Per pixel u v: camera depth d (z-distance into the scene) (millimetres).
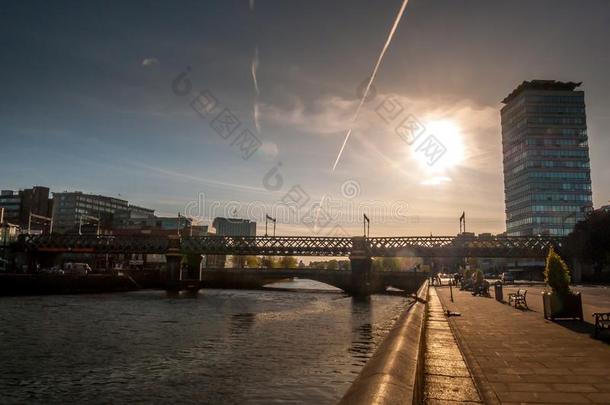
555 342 11680
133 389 18234
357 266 106000
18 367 22234
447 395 5789
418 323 7785
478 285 37375
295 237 110375
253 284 135250
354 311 58031
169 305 65000
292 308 62812
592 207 174375
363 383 3438
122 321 42781
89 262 142250
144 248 112375
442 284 69000
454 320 17250
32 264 110625
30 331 34469
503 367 8656
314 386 18422
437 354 8445
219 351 26797
